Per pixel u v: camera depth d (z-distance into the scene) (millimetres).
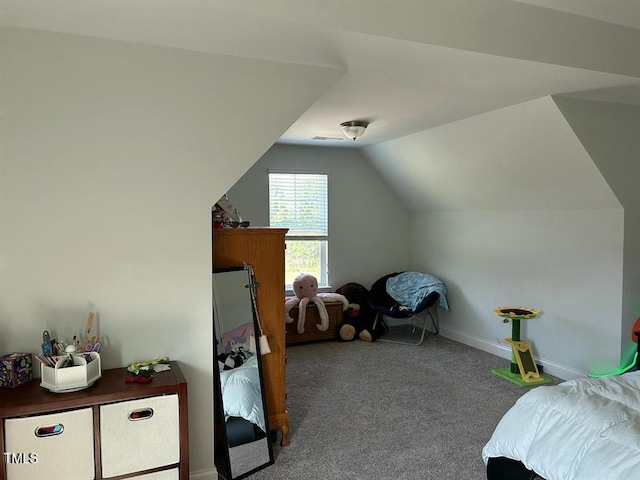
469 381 3945
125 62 2156
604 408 2020
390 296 5492
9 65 1998
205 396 2451
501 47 2295
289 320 5031
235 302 2701
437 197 5211
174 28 1979
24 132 2041
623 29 2633
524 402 2311
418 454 2756
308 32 2004
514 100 3168
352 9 1981
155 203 2279
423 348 4949
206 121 2324
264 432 2680
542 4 2348
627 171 3441
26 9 1801
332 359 4574
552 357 4117
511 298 4512
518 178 3990
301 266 5547
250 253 2828
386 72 2562
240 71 2350
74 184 2133
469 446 2846
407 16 2086
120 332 2260
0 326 2070
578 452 1923
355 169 5684
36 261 2102
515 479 2246
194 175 2338
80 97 2107
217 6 1775
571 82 2756
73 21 1919
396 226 5973
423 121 3861
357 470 2594
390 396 3627
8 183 2037
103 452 1959
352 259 5746
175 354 2373
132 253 2256
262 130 2426
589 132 3229
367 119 3799
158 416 2035
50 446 1877
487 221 4770
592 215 3719
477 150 4016
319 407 3426
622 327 3541
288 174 5379
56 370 1949
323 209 5562
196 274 2387
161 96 2232
